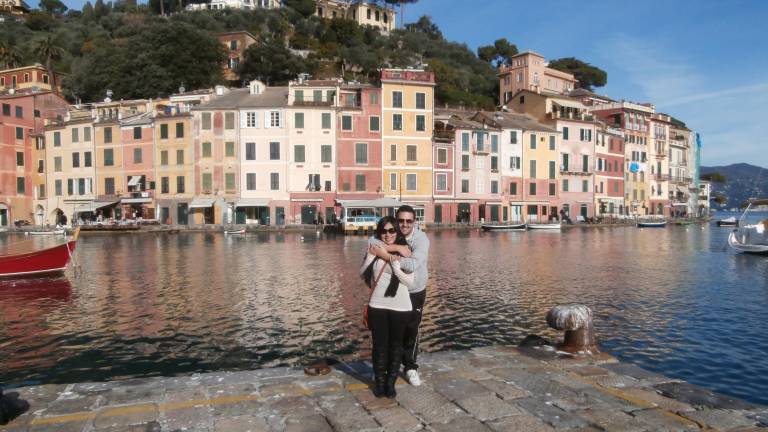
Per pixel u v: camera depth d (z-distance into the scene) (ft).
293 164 215.92
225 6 423.64
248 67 314.55
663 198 336.90
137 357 38.63
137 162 222.89
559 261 96.37
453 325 47.09
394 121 225.56
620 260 98.68
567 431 18.47
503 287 66.18
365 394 21.80
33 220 241.76
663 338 42.24
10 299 59.00
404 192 227.81
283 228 204.33
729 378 33.40
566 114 277.85
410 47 413.39
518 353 27.94
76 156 231.50
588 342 28.73
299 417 19.60
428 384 22.97
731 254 112.57
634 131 312.91
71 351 40.04
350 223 185.16
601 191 285.43
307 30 389.19
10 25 374.84
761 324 46.65
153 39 292.20
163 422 19.19
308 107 215.92
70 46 344.90
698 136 382.83
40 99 249.96
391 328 21.34
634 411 20.24
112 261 96.68
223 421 19.27
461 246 133.08
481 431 18.39
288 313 51.11
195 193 215.72
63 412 20.04
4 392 22.06
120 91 281.33
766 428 18.90
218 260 97.91
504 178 248.52
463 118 265.13
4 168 234.17
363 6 472.03
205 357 38.58
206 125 214.90
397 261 20.99
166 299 58.29
